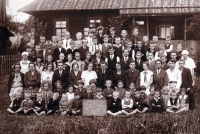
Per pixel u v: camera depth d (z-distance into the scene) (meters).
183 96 8.54
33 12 18.09
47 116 7.99
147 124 7.30
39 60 9.97
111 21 17.28
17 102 8.73
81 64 9.79
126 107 8.38
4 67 13.69
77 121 7.45
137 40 11.05
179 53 10.23
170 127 7.29
